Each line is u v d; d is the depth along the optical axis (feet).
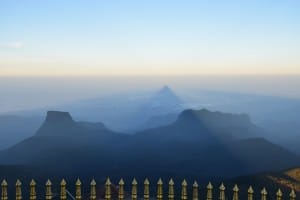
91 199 40.09
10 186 91.15
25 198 92.43
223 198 39.96
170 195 39.34
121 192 39.60
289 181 126.93
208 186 39.32
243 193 114.83
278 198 41.32
